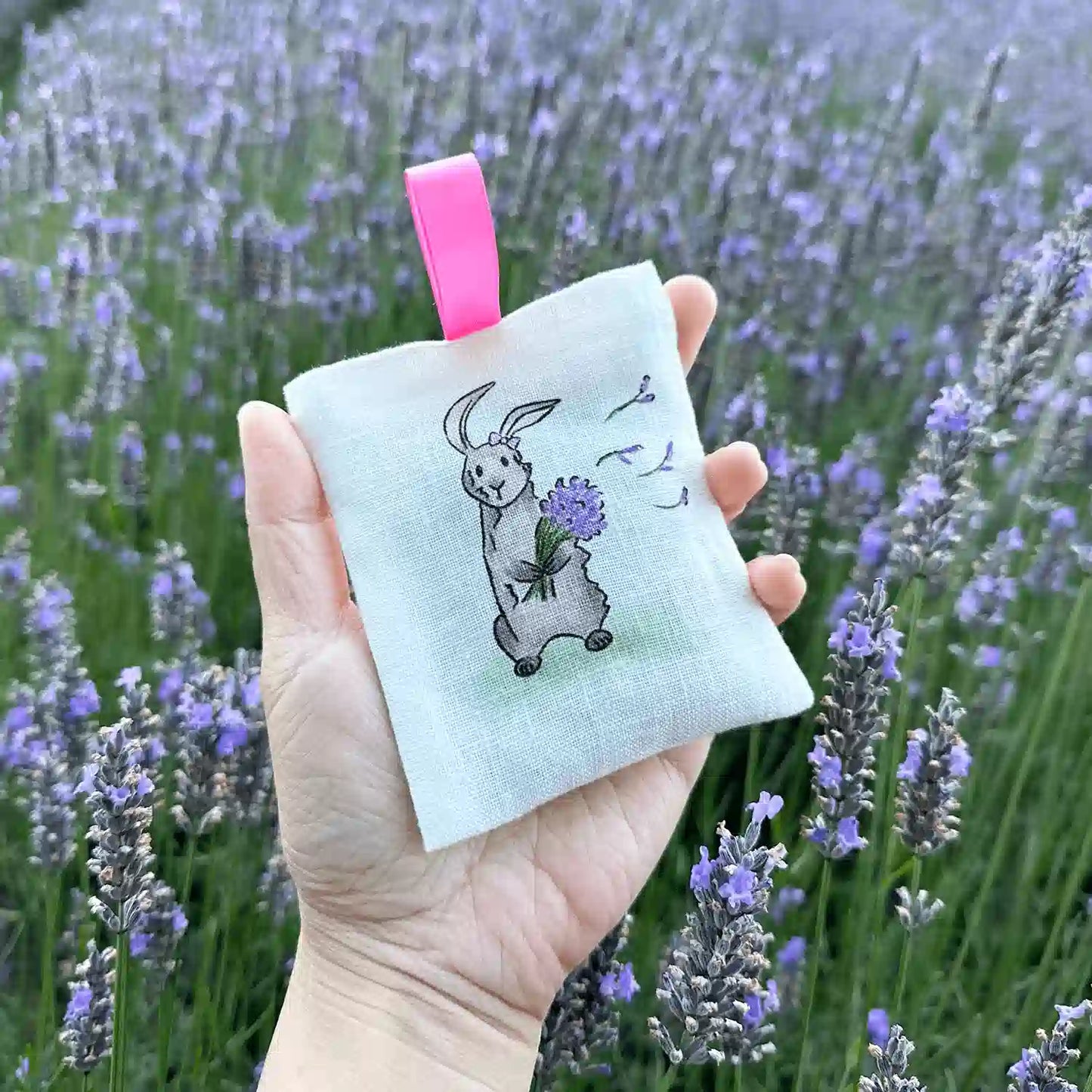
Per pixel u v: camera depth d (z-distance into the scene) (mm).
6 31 899
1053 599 438
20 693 360
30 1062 305
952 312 544
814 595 454
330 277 529
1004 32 993
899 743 313
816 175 636
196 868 385
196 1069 312
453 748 232
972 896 388
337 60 652
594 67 727
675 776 260
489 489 244
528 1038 251
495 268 247
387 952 242
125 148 591
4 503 458
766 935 252
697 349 272
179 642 382
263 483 238
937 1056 333
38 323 527
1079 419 387
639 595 241
